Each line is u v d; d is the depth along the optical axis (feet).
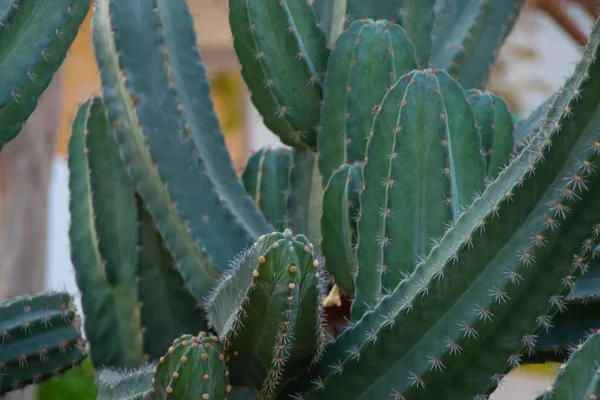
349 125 14.20
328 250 13.61
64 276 52.49
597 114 9.88
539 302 10.32
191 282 14.16
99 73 15.14
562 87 10.33
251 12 14.78
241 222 14.58
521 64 38.78
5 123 13.74
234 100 49.47
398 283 11.89
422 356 10.65
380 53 14.21
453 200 12.13
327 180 14.62
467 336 10.43
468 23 16.88
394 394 10.73
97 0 15.44
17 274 42.70
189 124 14.97
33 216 42.80
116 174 14.88
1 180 42.83
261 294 9.89
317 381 11.17
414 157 11.98
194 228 14.16
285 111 15.14
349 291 13.65
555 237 10.17
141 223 14.67
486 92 14.42
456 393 10.66
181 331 14.48
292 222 15.84
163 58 14.97
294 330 10.44
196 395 9.78
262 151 17.87
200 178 14.55
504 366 10.51
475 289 10.41
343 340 11.29
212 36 43.50
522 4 17.31
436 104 12.01
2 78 13.58
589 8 35.01
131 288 14.60
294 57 14.92
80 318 15.05
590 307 12.75
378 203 12.40
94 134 14.97
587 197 10.02
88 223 14.99
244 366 10.95
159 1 15.60
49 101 41.83
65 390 37.63
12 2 13.50
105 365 14.51
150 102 14.65
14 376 14.26
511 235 10.24
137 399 10.82
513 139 14.06
